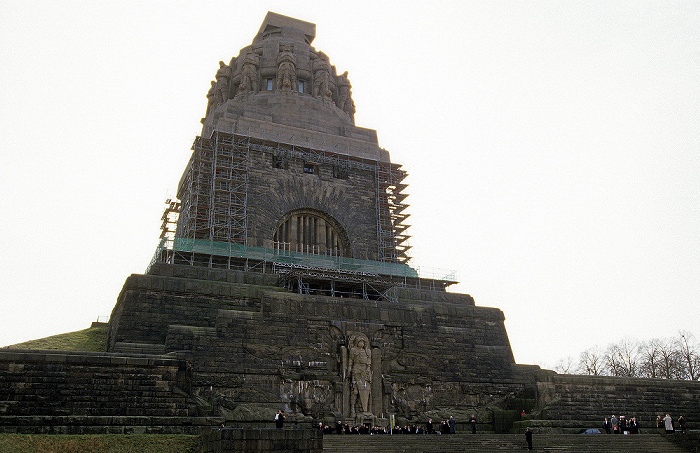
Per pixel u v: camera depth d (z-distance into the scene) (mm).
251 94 70375
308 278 53594
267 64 73812
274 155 62344
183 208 65312
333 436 34969
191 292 47156
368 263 59625
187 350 42469
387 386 46562
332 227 62375
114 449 28250
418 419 46531
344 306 48375
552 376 45375
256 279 51750
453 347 50844
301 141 64562
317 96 72500
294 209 60688
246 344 44000
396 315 49781
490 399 50250
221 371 42562
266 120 65062
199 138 61188
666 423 39438
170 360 34844
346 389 45281
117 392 33062
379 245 62938
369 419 44562
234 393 42250
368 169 66188
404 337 49219
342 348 46156
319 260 57781
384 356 47844
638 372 88562
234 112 65062
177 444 29578
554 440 36625
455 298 57812
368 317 48750
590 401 45750
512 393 50094
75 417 30391
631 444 36688
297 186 61688
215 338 43469
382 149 69000
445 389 49000
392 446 33469
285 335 45406
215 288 48062
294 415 42625
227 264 54719
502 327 55062
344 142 67000
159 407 33438
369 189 65250
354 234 62156
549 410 43906
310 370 44938
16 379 31312
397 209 67438
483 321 54438
